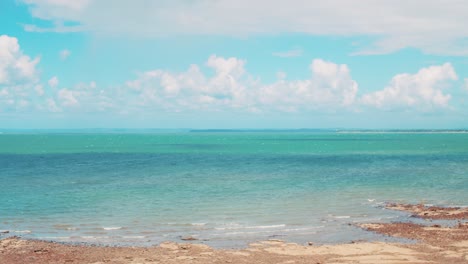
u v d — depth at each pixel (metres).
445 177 45.75
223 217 25.28
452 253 17.19
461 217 24.89
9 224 23.77
